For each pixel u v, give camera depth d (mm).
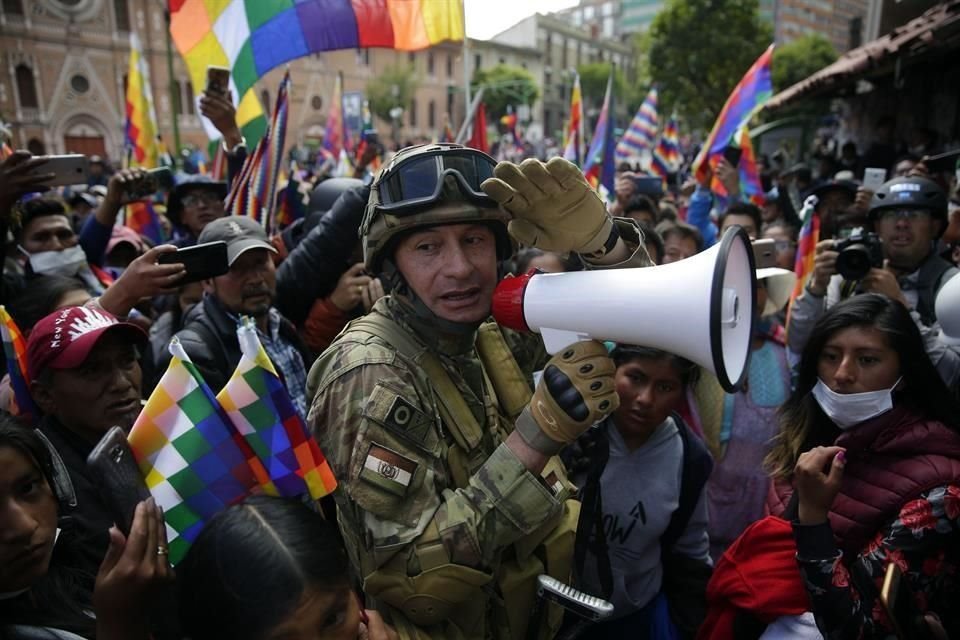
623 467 2066
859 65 9453
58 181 2893
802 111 21344
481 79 49688
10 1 37188
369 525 1206
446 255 1298
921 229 3072
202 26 3967
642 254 1320
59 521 1411
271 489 1237
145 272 1866
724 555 1872
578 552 1979
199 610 993
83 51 39719
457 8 3916
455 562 1159
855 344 1778
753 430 2830
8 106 37719
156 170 4297
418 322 1392
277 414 1213
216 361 2502
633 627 2113
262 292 2600
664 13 26062
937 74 10430
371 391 1268
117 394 1704
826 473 1591
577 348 1182
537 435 1166
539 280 1260
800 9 45219
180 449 1190
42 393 1693
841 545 1684
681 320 1093
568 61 60438
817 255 2781
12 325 1797
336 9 3910
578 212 1150
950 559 1575
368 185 2658
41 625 1204
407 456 1221
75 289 2551
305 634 969
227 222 2605
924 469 1609
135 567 988
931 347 2508
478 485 1193
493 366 1571
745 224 4633
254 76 3949
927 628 1458
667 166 9875
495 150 38438
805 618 1659
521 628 1433
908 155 8539
